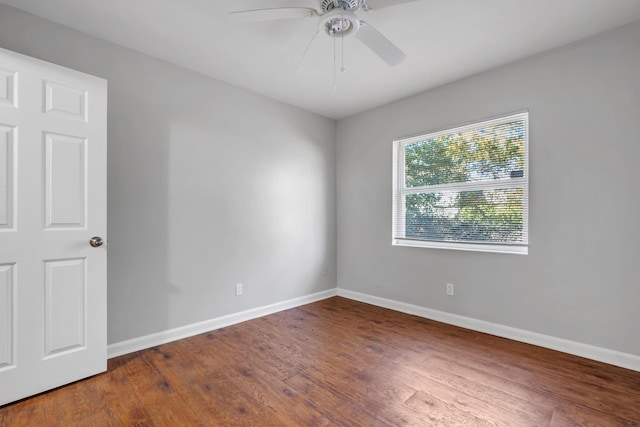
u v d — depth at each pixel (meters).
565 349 2.36
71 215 1.91
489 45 2.36
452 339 2.64
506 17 2.02
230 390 1.87
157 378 2.00
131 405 1.72
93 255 2.00
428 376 2.03
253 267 3.21
